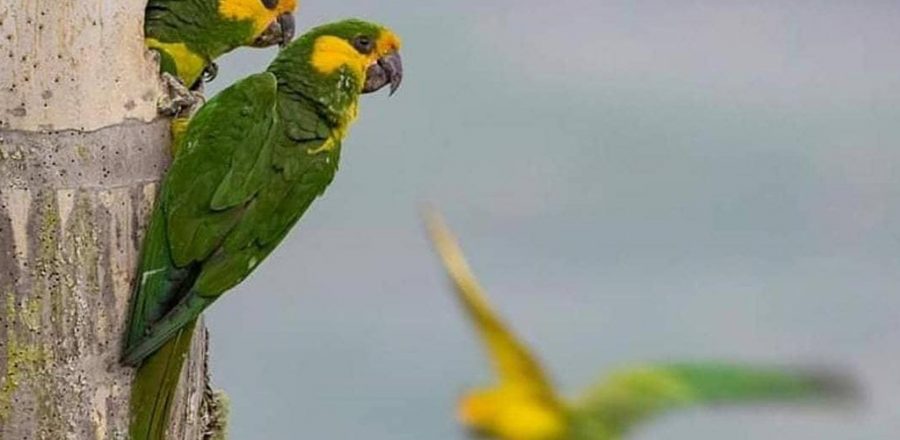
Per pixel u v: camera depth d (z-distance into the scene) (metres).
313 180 8.79
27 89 7.92
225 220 8.21
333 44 9.28
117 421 8.29
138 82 8.21
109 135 8.12
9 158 7.97
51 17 7.89
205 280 8.12
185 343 8.27
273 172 8.55
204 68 9.84
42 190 8.02
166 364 8.24
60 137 8.02
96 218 8.13
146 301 8.07
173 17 9.42
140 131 8.26
